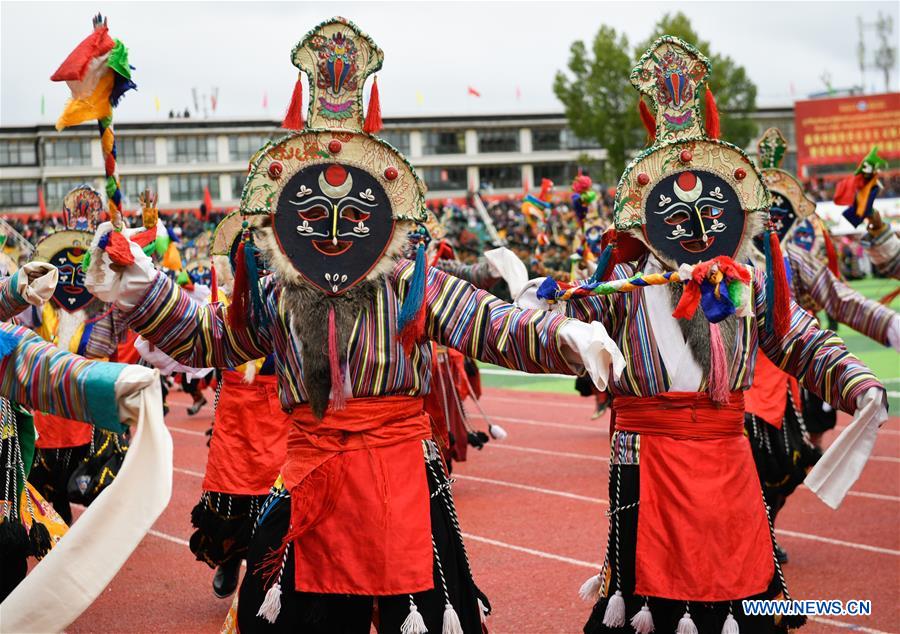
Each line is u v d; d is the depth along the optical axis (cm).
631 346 423
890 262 592
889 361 1681
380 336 378
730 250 439
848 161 4400
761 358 596
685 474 411
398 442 379
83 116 337
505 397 1501
